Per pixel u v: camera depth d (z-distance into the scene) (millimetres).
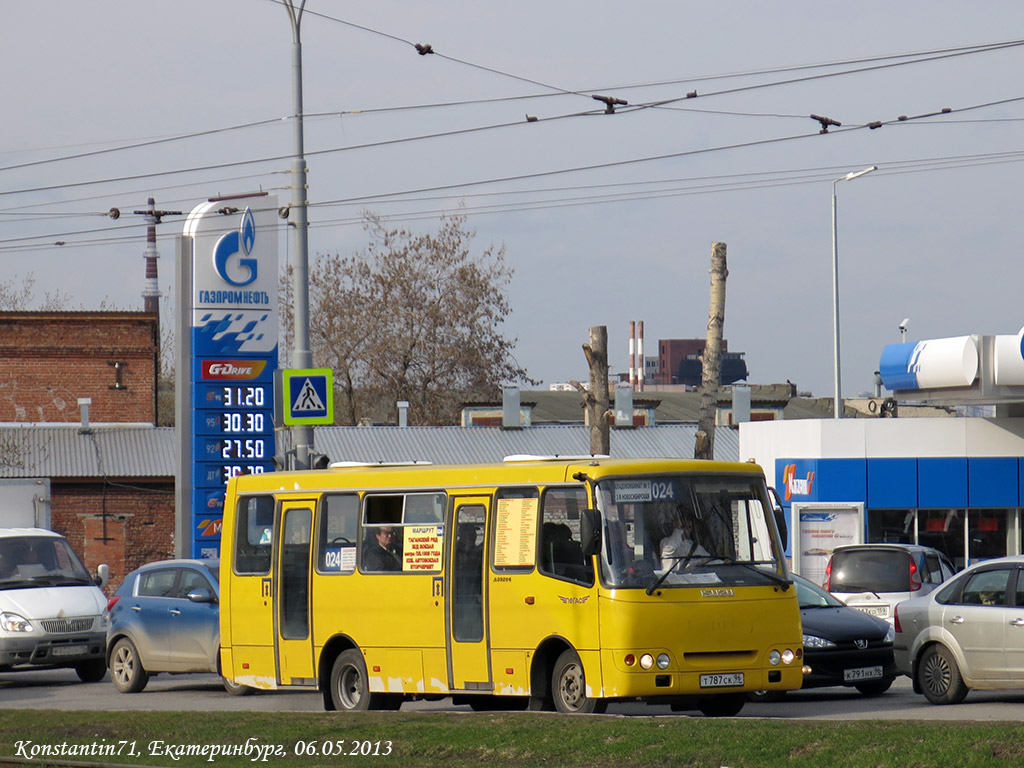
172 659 64312
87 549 147000
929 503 103000
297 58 79312
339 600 52000
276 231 109938
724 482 45812
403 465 52625
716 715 47375
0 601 71688
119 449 155375
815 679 53656
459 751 38156
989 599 48281
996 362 96125
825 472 103188
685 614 43594
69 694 65688
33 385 165125
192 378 107500
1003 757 31688
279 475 55062
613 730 37969
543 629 45406
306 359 78625
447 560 48688
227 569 56312
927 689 49688
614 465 44844
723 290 89312
